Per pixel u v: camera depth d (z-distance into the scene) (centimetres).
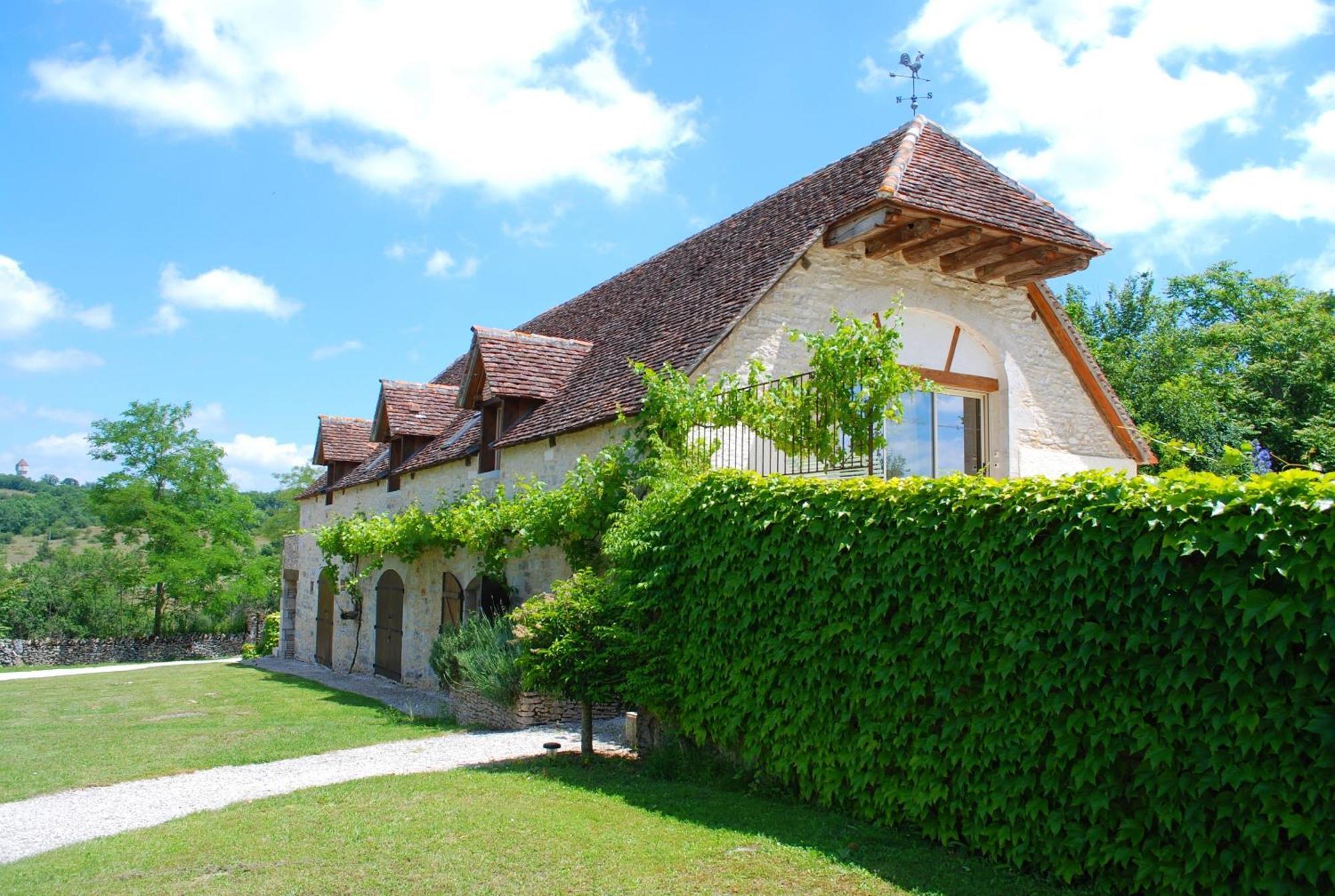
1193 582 484
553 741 1047
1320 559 433
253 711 1539
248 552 5003
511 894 534
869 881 542
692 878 552
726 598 819
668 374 1098
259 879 574
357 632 2319
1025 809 556
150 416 4272
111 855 646
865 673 675
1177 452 1905
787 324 1208
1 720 1556
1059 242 1187
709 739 861
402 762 982
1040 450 1384
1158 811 489
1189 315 3497
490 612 1469
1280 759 445
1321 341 2517
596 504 1123
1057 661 546
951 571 612
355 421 2803
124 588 4375
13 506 7738
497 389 1509
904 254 1254
